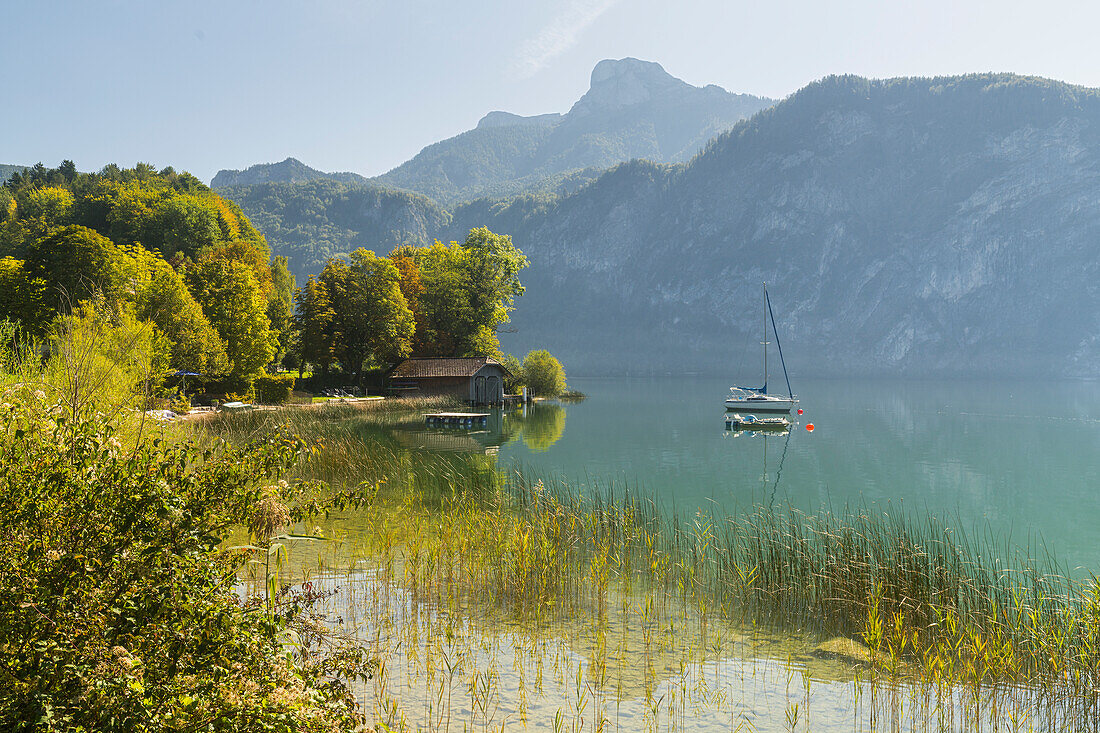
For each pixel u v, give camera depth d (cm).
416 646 1170
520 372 10250
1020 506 3066
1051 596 1470
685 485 3391
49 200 13162
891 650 1152
